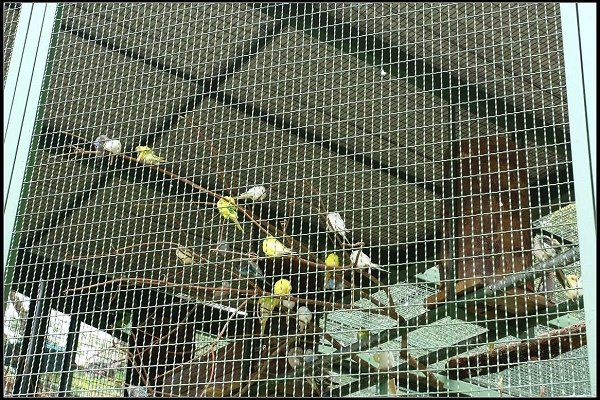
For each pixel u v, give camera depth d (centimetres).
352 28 491
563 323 487
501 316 452
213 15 514
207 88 530
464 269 459
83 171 555
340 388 458
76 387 461
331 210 564
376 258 550
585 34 364
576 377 437
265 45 504
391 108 525
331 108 500
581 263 329
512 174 500
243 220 551
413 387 462
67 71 519
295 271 551
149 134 505
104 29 520
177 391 511
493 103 495
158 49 513
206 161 579
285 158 570
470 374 479
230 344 516
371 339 444
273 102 529
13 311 466
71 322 473
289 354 476
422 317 457
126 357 458
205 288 472
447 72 438
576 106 354
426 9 445
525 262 472
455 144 520
